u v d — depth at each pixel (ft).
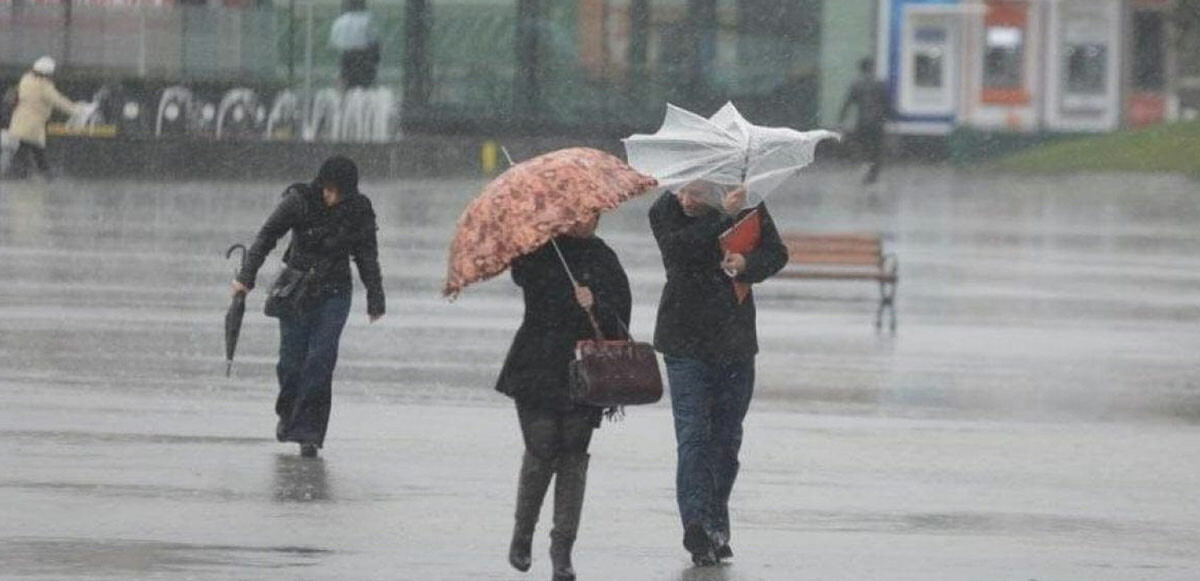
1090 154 363.76
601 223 244.63
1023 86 399.65
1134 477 96.68
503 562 75.87
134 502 84.69
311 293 94.94
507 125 347.15
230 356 96.68
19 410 107.04
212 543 77.51
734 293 76.28
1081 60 401.49
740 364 76.43
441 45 346.13
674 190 77.10
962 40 396.16
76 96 290.15
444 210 250.78
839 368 131.75
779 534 82.17
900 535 82.43
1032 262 209.87
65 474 90.17
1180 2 387.14
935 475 95.96
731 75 357.00
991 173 360.89
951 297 176.96
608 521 84.12
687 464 75.66
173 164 287.48
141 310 150.10
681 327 75.87
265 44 302.45
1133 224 265.34
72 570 72.43
